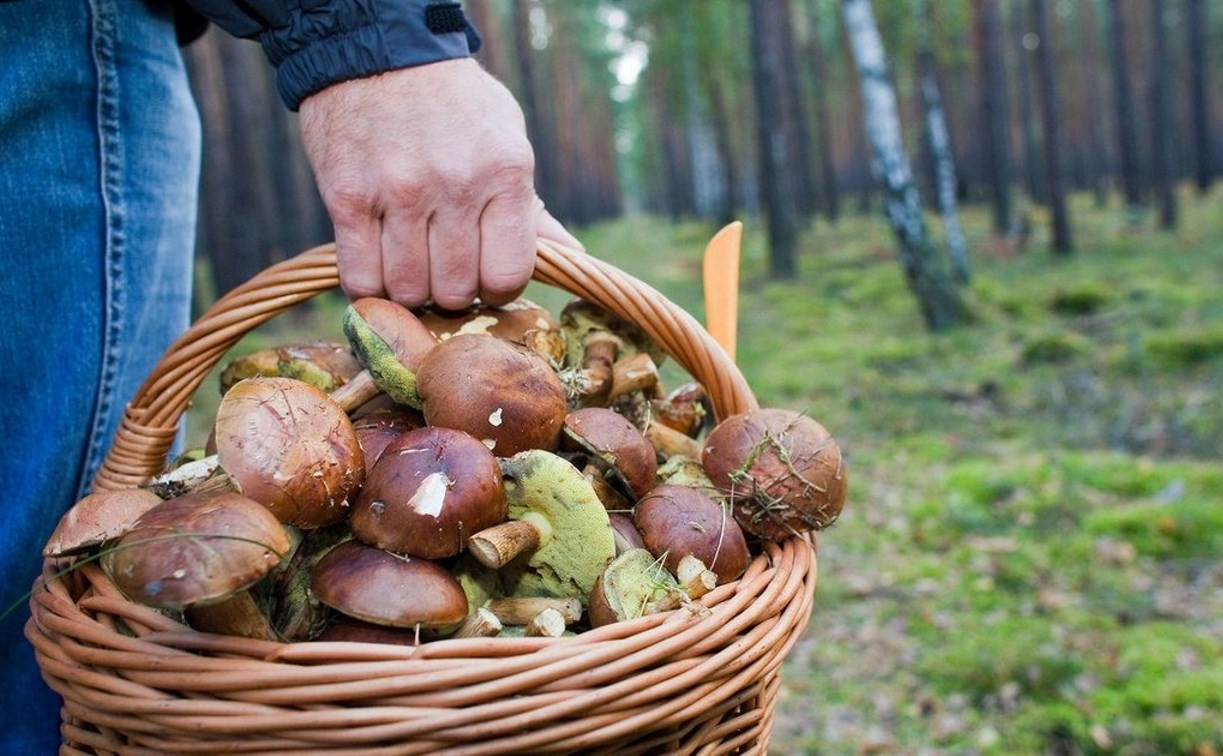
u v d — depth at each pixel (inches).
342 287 21.6
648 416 23.9
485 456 19.0
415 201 20.6
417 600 17.5
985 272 212.8
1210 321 123.0
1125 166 296.0
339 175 20.7
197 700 16.1
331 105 20.6
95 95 22.0
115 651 16.6
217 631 17.3
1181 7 427.8
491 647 16.5
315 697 15.9
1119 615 55.7
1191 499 70.0
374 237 21.1
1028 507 72.8
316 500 18.0
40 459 22.0
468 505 18.3
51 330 21.9
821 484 20.9
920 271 152.6
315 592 17.9
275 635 17.6
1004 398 107.7
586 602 19.9
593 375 23.1
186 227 25.6
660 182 681.6
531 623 18.5
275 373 22.3
